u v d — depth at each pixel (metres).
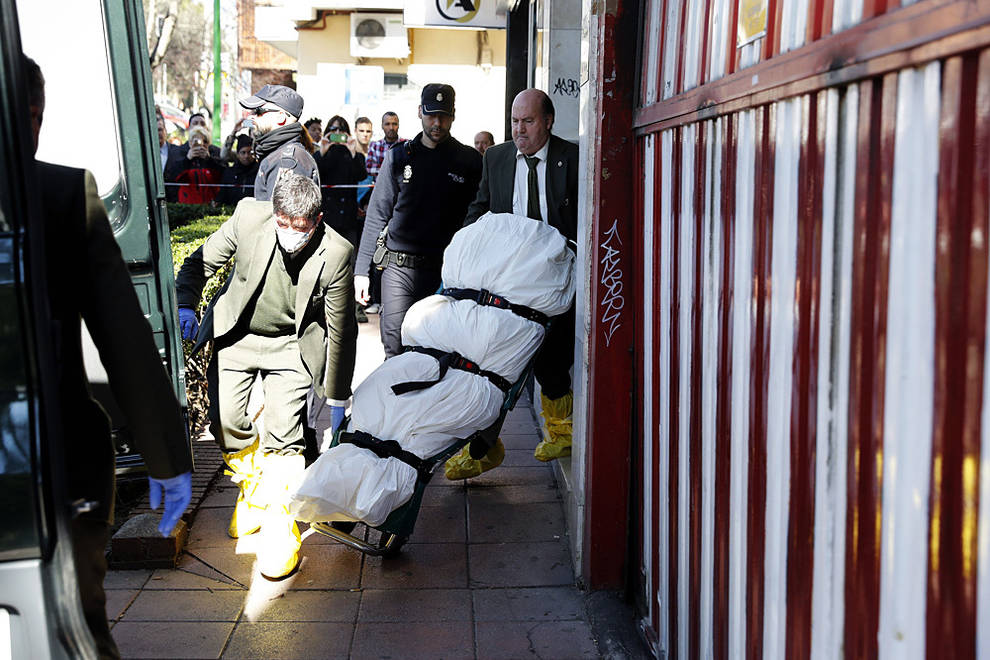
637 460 3.37
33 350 1.77
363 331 8.80
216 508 4.42
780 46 2.01
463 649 3.25
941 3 1.40
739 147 2.25
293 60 21.16
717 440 2.47
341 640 3.30
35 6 3.82
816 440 1.87
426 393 3.51
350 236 10.29
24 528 1.77
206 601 3.56
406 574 3.80
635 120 3.20
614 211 3.27
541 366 4.55
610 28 3.18
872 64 1.59
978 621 1.38
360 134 12.02
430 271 5.46
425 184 5.35
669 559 2.97
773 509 2.10
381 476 3.36
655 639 3.14
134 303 2.08
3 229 1.77
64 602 1.84
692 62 2.64
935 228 1.45
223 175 11.59
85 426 2.08
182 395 4.10
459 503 4.53
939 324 1.44
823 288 1.82
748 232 2.21
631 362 3.36
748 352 2.22
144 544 3.79
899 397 1.56
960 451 1.41
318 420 5.89
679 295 2.78
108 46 3.86
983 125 1.34
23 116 1.78
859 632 1.73
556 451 4.70
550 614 3.49
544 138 4.32
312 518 3.37
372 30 14.67
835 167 1.76
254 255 3.74
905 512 1.56
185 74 29.11
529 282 3.80
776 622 2.10
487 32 15.23
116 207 3.91
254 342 3.91
